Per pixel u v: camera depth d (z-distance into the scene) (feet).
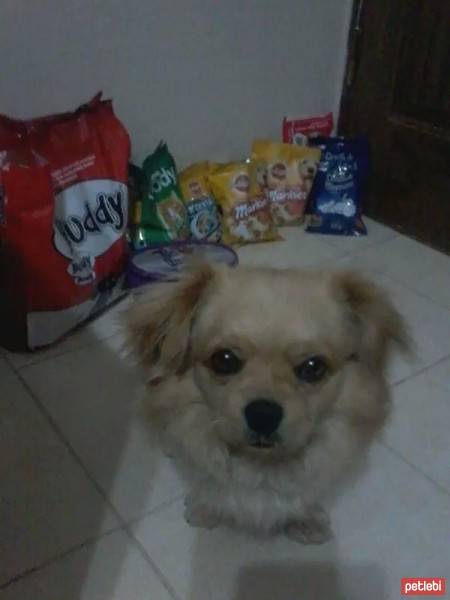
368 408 3.86
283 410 3.27
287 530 4.30
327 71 8.15
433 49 6.97
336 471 4.00
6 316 5.57
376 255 7.48
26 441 4.88
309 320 3.44
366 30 7.66
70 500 4.45
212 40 7.02
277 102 7.97
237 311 3.46
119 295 6.53
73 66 6.27
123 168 6.15
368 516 4.42
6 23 5.72
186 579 4.00
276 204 7.92
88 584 3.94
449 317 6.43
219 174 7.37
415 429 5.12
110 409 5.19
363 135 8.13
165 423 4.02
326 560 4.14
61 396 5.30
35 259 5.41
